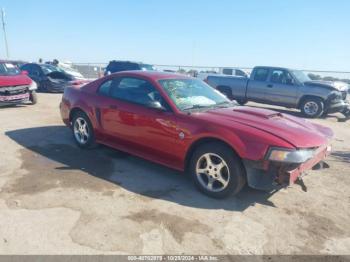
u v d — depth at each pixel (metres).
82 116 5.14
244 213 3.33
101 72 26.08
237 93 12.54
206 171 3.65
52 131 6.47
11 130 6.44
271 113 4.11
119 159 4.81
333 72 17.67
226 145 3.45
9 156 4.72
